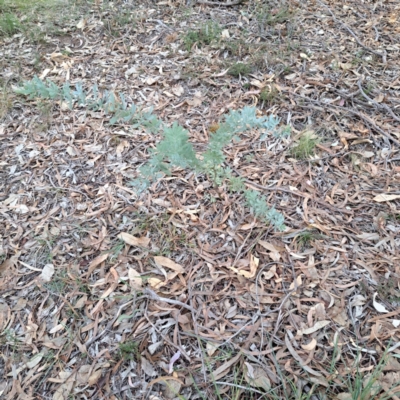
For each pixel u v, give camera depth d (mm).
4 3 3350
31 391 1487
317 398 1422
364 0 3336
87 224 1972
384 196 2025
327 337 1564
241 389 1437
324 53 2861
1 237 1943
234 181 1880
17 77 2764
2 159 2285
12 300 1735
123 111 1689
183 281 1738
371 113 2459
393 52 2863
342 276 1741
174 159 1641
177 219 1956
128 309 1673
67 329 1638
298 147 2221
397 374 1450
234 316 1632
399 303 1655
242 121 1633
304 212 1970
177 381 1474
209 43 2967
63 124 2457
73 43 3041
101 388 1480
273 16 3170
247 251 1827
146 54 2910
